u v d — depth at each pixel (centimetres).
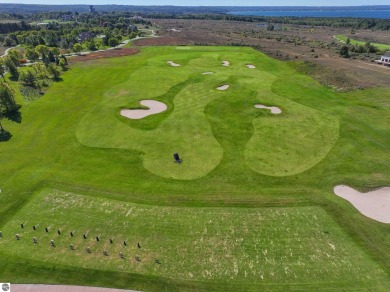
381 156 4156
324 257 2686
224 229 3003
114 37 14038
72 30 16425
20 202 3419
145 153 4309
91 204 3359
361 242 2830
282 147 4406
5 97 5481
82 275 2566
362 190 3525
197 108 5650
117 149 4422
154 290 2433
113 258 2717
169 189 3581
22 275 2573
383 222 3080
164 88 6744
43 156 4306
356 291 2383
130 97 6253
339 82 7231
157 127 4988
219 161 4091
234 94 6331
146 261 2683
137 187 3622
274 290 2414
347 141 4538
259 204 3316
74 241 2903
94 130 4972
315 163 4031
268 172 3869
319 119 5225
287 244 2825
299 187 3588
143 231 2994
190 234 2953
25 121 5362
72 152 4381
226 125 5022
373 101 6103
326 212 3184
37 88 6950
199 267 2622
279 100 6044
